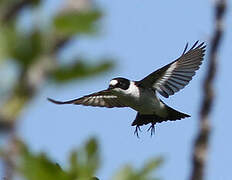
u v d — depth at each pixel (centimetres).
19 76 283
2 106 277
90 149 374
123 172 378
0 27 284
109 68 290
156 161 381
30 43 284
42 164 335
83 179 368
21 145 277
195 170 701
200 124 748
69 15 288
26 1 283
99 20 291
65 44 288
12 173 281
